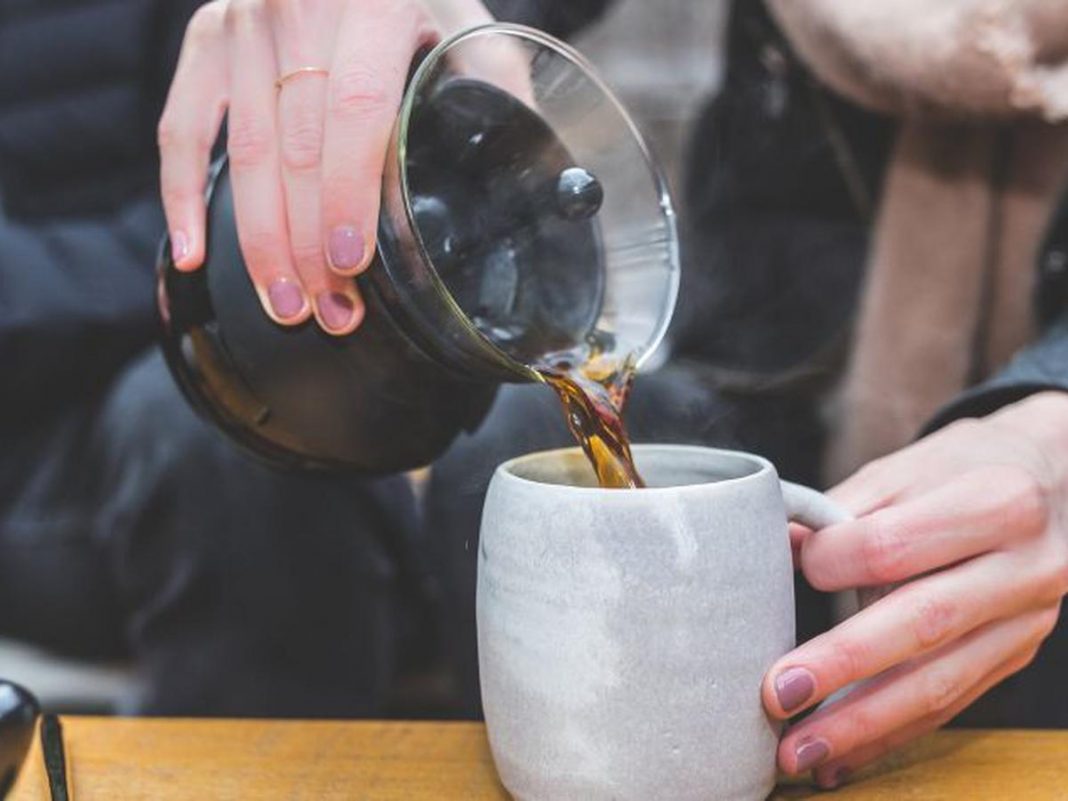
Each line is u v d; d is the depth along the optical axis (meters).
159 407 0.85
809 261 0.93
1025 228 0.87
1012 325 0.89
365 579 0.86
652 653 0.51
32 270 1.03
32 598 1.03
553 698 0.52
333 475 0.62
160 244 0.61
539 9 0.79
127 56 1.09
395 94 0.54
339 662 0.86
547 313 0.59
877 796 0.57
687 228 0.96
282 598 0.85
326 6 0.55
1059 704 0.80
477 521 0.78
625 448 0.55
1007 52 0.79
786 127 0.93
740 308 0.94
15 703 0.55
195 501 0.84
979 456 0.59
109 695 1.01
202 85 0.59
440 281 0.53
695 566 0.51
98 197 1.11
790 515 0.56
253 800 0.58
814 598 0.82
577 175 0.57
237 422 0.60
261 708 0.86
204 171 0.59
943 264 0.88
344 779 0.59
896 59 0.82
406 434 0.58
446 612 0.81
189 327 0.59
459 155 0.56
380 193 0.53
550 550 0.52
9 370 1.02
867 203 0.92
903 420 0.89
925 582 0.55
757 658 0.53
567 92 0.59
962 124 0.86
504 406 0.77
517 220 0.58
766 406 0.93
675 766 0.52
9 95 1.10
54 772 0.57
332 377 0.57
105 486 0.91
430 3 0.61
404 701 0.96
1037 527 0.56
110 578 1.02
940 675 0.56
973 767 0.59
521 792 0.55
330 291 0.55
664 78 1.24
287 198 0.55
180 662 0.86
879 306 0.89
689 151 0.98
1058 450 0.61
